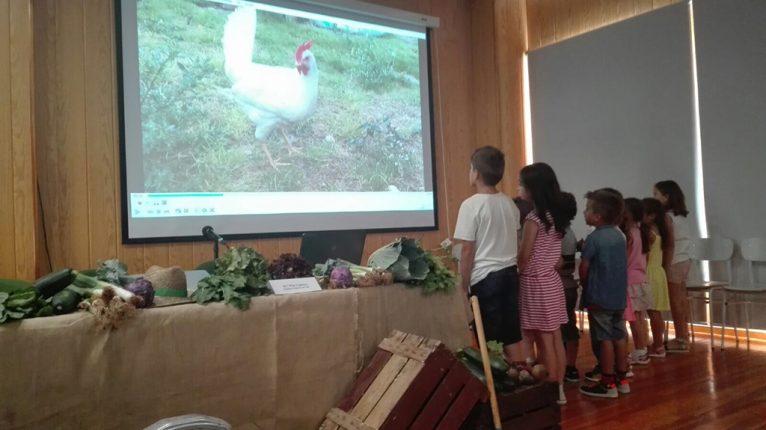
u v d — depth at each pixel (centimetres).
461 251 266
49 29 347
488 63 582
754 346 448
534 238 290
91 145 360
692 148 502
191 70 397
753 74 463
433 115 540
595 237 329
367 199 484
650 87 530
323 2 459
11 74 312
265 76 431
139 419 150
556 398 219
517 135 606
